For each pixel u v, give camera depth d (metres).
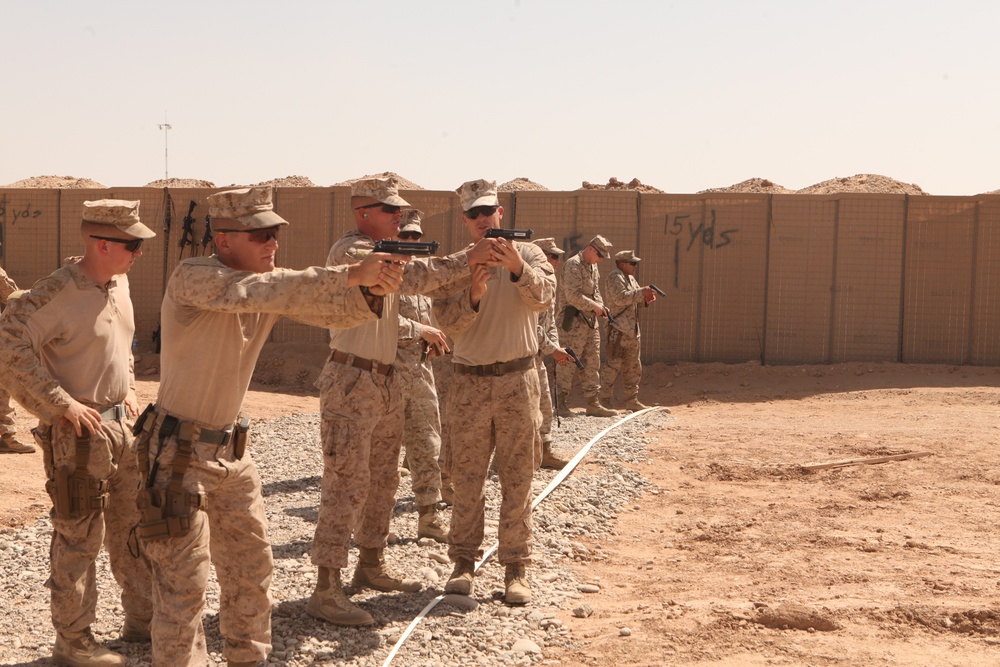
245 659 3.88
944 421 12.23
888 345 16.75
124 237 4.30
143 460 3.61
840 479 8.97
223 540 3.83
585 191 16.88
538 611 5.19
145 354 17.12
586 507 7.76
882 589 5.56
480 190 5.34
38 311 4.15
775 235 16.86
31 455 9.49
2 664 4.29
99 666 4.25
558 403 13.06
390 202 5.23
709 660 4.47
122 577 4.53
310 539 6.38
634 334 13.59
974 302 16.59
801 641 4.71
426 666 4.35
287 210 17.41
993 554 6.41
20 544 6.28
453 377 5.46
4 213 18.41
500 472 5.40
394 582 5.41
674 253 17.03
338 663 4.36
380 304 3.30
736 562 6.31
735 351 17.00
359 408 4.98
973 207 16.53
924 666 4.36
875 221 16.67
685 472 9.29
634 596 5.66
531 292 5.05
